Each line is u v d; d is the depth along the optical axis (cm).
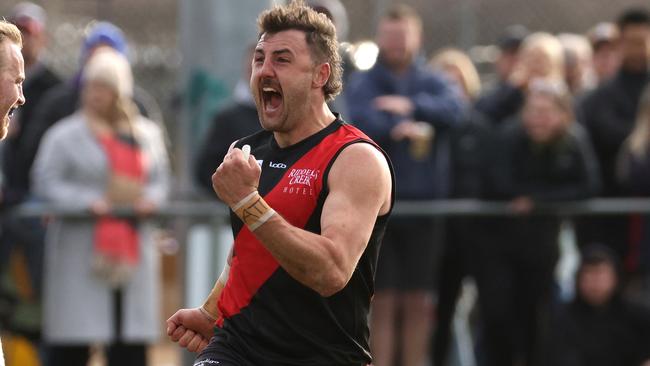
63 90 2722
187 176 2655
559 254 2745
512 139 2708
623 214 2756
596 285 2714
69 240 2544
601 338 2733
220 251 2572
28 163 2708
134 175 2584
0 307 2692
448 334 2880
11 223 2659
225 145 2509
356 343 1398
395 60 2708
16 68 1334
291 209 1359
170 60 3672
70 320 2538
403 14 2725
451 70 3108
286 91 1357
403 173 2653
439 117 2694
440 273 2858
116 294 2561
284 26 1366
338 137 1380
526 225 2709
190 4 2628
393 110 2653
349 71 2761
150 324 2608
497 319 2742
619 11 3875
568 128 2698
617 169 2875
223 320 1439
